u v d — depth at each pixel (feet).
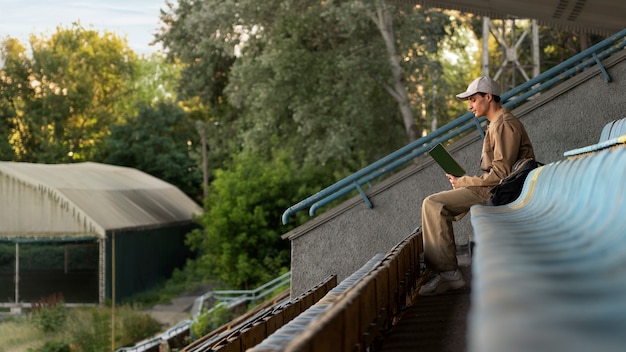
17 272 127.34
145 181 181.16
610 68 30.83
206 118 179.83
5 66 246.47
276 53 98.07
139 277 137.69
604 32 46.93
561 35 110.11
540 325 3.56
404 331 15.11
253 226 105.81
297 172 108.68
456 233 31.60
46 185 124.67
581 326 3.60
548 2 40.73
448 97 113.50
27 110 247.91
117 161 220.84
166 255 155.63
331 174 108.37
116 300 127.03
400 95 102.47
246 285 107.24
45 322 100.01
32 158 246.88
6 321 110.01
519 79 110.93
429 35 108.27
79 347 94.02
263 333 18.88
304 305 23.12
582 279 5.37
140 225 136.46
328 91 98.89
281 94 99.76
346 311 9.60
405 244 20.30
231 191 108.58
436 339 14.12
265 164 109.81
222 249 108.27
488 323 3.67
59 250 142.41
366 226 31.50
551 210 12.81
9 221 126.72
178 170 220.43
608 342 3.34
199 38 116.78
